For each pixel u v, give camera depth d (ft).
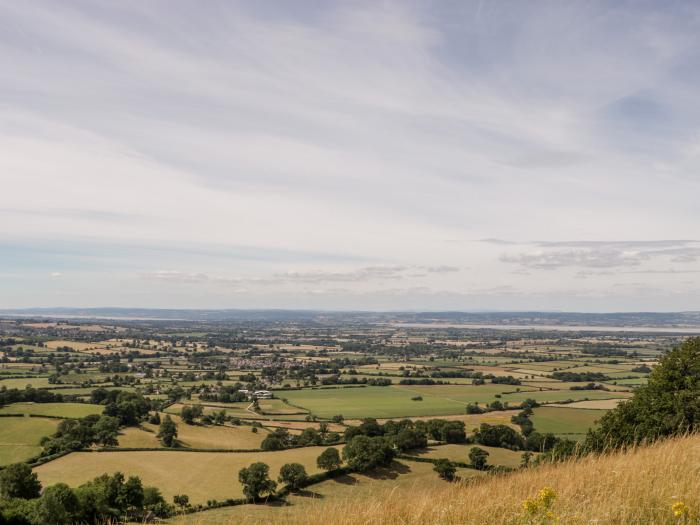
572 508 32.65
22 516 132.46
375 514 34.45
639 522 29.99
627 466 39.91
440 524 32.42
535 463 50.11
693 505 30.63
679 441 51.39
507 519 32.24
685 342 117.29
